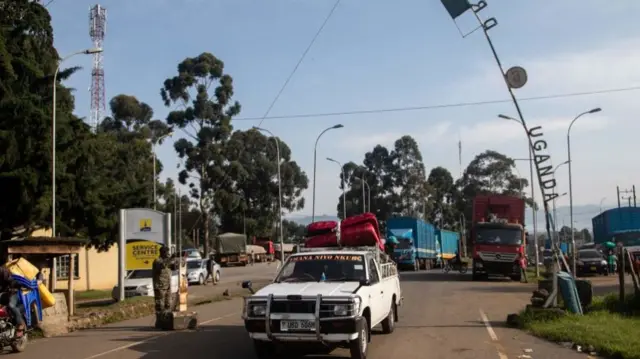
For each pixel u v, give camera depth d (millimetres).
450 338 13031
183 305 15742
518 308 19328
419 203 90562
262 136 79812
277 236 100438
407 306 20109
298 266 11992
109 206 28891
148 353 11711
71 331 15531
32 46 25969
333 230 20469
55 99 24688
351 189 92562
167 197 66562
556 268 15281
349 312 9945
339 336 9914
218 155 65125
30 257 16688
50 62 26969
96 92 72562
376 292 11797
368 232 19875
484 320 16219
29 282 13039
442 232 61094
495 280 35250
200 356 11266
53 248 16359
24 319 12555
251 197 82000
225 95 64875
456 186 100500
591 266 38594
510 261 33656
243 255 73438
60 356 11609
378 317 12031
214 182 66625
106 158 31500
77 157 25797
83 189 26406
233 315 18562
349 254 12070
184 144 65625
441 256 60188
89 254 38719
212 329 15227
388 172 92438
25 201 22922
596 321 14094
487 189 92125
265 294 10336
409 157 92062
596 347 11203
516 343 12312
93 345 12914
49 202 23734
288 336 9984
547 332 13055
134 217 24266
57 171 24344
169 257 16359
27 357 11578
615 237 49000
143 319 18375
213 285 39375
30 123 22969
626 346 10930
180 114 64375
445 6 15109
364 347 10367
